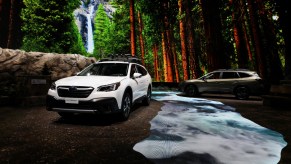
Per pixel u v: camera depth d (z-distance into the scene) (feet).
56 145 12.79
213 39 50.06
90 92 17.28
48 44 63.36
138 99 24.32
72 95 17.39
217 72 41.55
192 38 62.69
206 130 16.53
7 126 16.92
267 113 24.23
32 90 27.32
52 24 64.80
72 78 19.65
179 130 16.44
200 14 65.05
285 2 30.17
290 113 24.35
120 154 11.48
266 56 60.03
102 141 13.67
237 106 29.43
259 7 57.88
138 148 12.43
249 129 17.03
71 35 73.72
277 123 19.31
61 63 33.01
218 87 40.40
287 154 11.73
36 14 64.28
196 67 62.03
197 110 25.40
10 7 61.93
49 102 17.97
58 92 17.76
